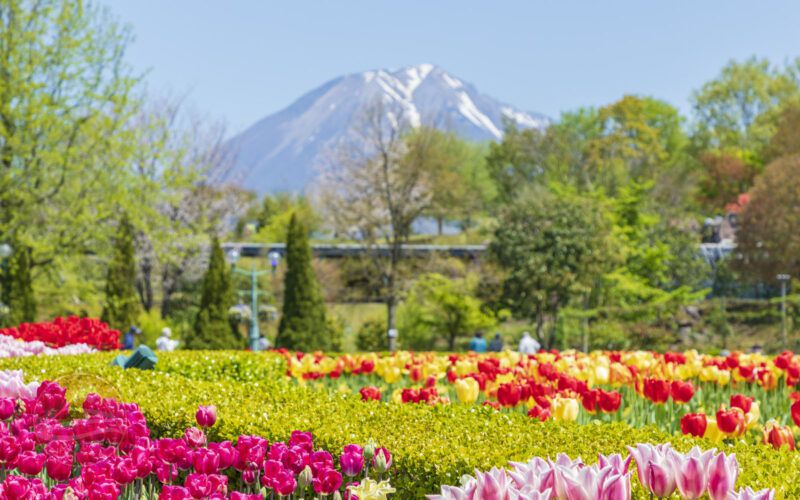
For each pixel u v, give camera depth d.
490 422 5.77
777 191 37.00
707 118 62.09
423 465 4.51
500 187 59.22
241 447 3.98
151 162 30.31
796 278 36.72
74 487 3.63
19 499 3.42
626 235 34.28
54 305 25.97
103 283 28.02
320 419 5.85
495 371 7.88
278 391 7.32
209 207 33.69
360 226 33.59
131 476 3.80
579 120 64.12
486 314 31.52
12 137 22.67
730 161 57.16
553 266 28.67
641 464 3.18
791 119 52.53
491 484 2.86
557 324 28.89
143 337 26.20
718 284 38.72
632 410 7.07
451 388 9.04
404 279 32.59
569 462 3.16
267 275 35.25
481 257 31.86
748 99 60.03
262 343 27.48
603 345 28.11
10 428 5.17
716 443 5.04
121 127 24.97
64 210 23.69
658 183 49.34
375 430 5.33
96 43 24.14
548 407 6.08
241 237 49.41
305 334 27.09
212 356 10.94
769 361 9.48
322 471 3.69
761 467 4.28
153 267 31.73
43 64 23.53
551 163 54.75
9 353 10.88
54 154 22.58
